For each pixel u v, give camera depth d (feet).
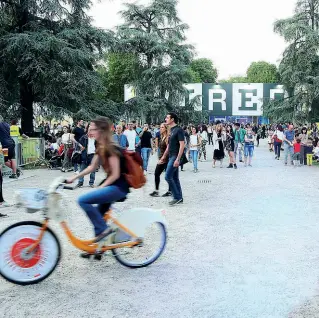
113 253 16.81
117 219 16.78
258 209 28.81
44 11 70.79
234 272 16.46
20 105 74.02
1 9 71.77
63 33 69.62
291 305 13.44
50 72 66.44
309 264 17.37
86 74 70.54
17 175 45.68
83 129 47.09
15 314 12.87
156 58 120.16
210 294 14.33
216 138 60.39
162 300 13.85
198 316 12.67
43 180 44.04
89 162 38.68
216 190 37.78
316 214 27.12
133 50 117.80
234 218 26.02
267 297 14.07
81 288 14.90
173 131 30.14
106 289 14.80
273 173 52.42
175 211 28.25
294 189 38.14
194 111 126.52
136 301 13.78
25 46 66.18
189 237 21.63
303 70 104.68
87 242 16.21
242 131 68.44
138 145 50.90
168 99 123.24
